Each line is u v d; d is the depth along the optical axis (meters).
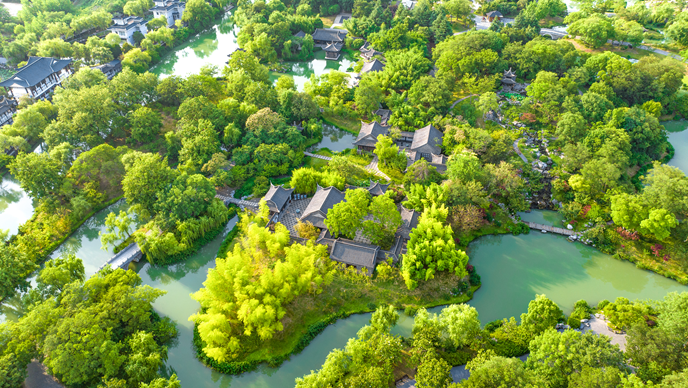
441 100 138.50
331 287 86.19
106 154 110.31
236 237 99.25
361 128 133.62
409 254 85.75
